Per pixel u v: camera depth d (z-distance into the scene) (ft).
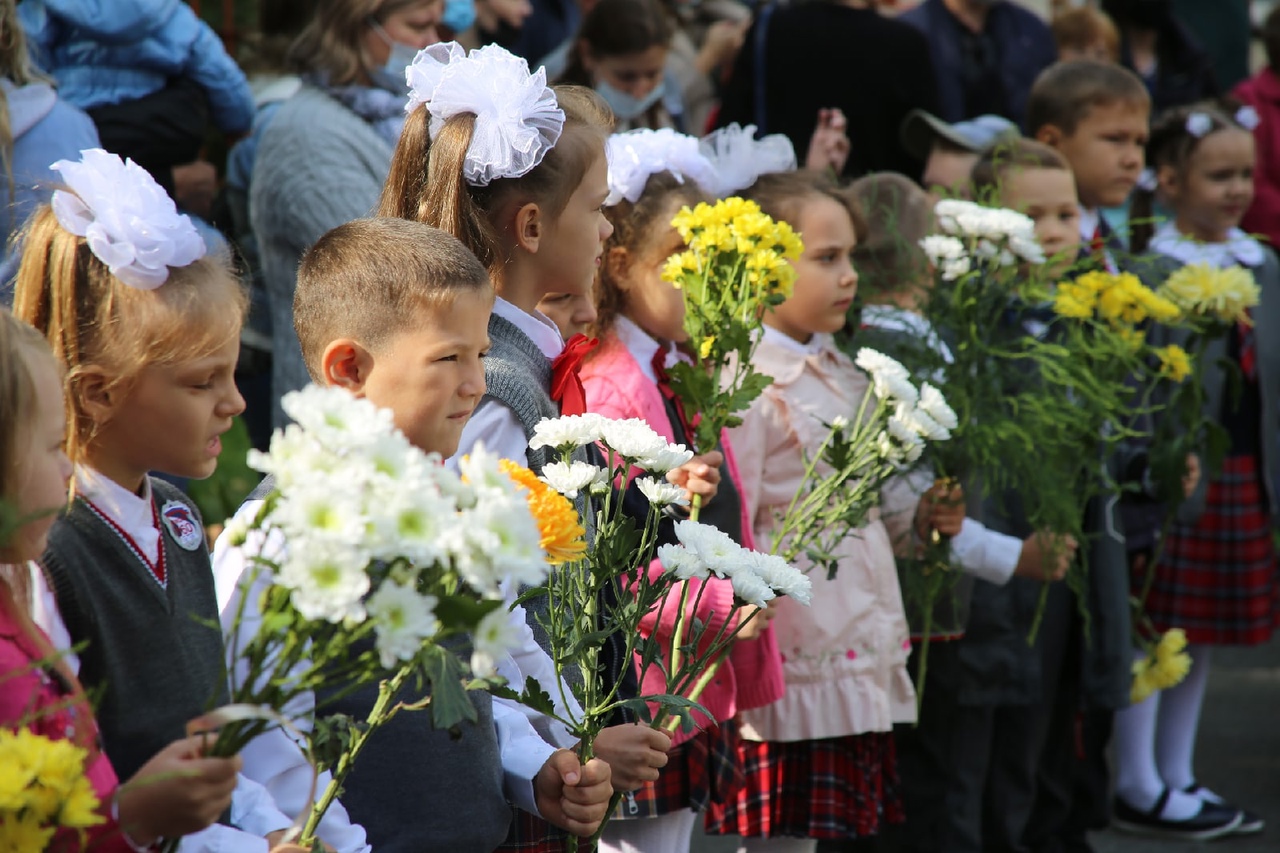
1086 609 17.52
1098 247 20.13
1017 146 19.16
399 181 11.57
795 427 15.23
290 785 8.79
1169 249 22.95
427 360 9.30
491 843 9.55
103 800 6.72
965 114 29.68
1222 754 24.98
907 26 25.66
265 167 17.75
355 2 17.83
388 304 9.31
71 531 7.81
